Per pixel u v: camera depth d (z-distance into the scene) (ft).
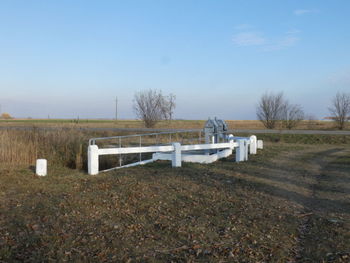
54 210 21.33
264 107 142.31
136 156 53.98
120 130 111.34
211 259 14.74
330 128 140.36
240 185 28.81
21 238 16.88
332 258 14.83
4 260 14.43
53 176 33.42
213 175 32.86
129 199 23.99
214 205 22.86
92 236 17.28
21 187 27.68
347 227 18.78
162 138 90.07
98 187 27.81
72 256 14.98
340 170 38.96
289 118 140.67
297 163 44.09
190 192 26.05
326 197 25.85
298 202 24.22
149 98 148.25
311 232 18.20
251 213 21.24
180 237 17.21
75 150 46.68
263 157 48.91
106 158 50.90
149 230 18.19
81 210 21.48
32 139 48.55
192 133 104.53
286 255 15.26
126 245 16.20
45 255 15.02
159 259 14.78
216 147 41.52
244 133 105.60
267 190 27.37
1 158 42.29
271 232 18.04
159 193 25.64
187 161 42.47
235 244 16.39
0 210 21.24
